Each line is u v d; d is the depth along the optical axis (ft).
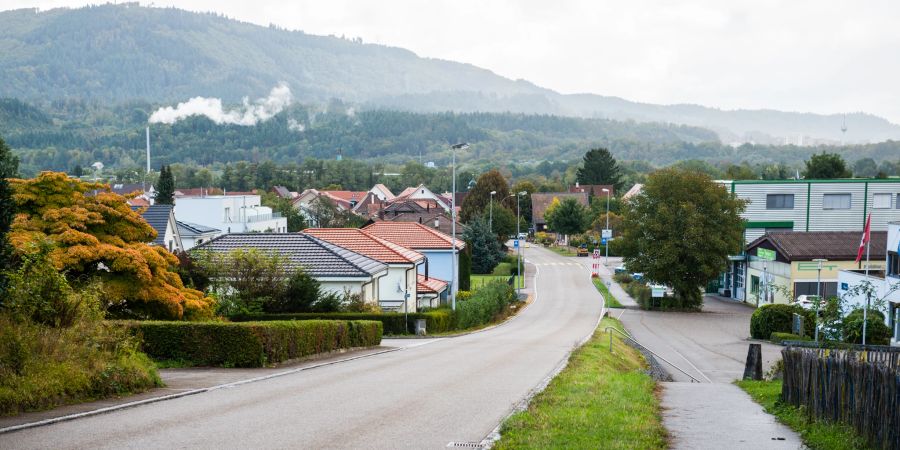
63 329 47.42
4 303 45.80
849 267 169.27
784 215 220.43
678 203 181.06
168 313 77.46
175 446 33.47
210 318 84.33
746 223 203.51
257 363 63.16
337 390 50.83
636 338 130.41
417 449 33.63
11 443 33.40
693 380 80.64
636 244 186.29
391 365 68.44
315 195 449.89
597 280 251.39
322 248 121.60
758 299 175.94
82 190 79.77
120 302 75.92
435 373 61.77
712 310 184.14
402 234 180.96
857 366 36.91
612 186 524.93
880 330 94.68
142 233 80.89
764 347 115.44
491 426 38.78
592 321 155.33
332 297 111.34
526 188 483.10
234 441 34.65
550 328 138.72
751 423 42.57
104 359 47.70
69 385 42.91
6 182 47.26
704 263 178.60
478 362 71.67
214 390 50.42
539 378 58.49
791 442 37.29
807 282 168.45
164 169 252.21
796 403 46.37
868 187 218.79
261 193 477.36
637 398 49.42
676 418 44.24
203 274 102.99
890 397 33.19
